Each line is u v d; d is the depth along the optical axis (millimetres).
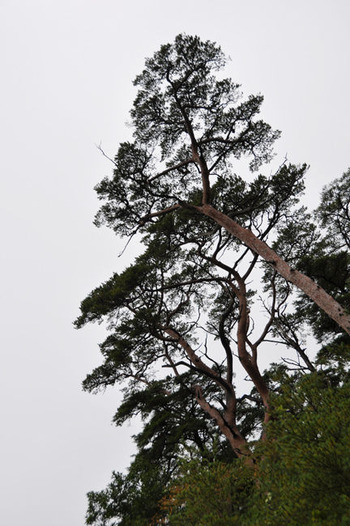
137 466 16609
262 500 5219
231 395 16531
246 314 16828
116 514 15141
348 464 3922
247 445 6832
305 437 4504
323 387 5402
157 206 17906
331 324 18922
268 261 13688
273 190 16234
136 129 17016
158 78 16188
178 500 6547
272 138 16625
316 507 4016
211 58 15812
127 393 20828
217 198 16984
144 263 16938
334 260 18422
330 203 20375
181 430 17562
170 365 16391
